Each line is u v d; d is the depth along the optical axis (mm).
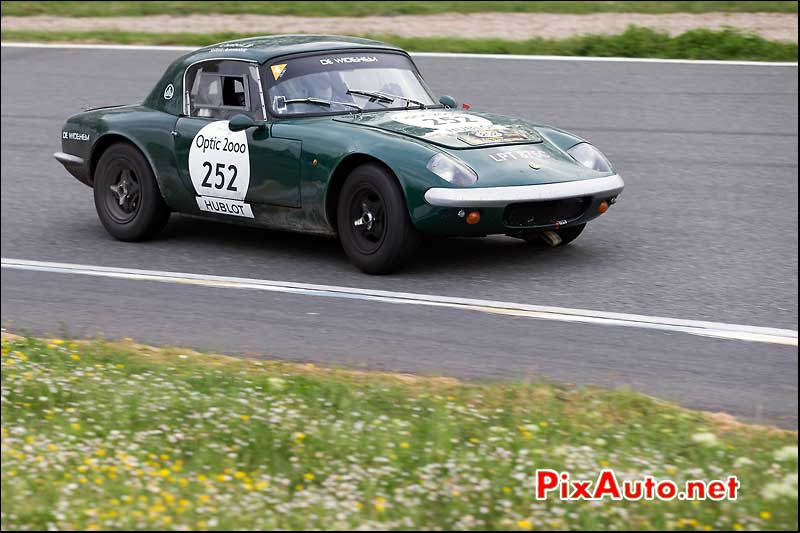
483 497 6633
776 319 9992
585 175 11391
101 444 7426
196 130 12688
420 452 7234
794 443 7344
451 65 22172
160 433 7605
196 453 7312
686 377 8617
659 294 10773
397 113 12273
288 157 11844
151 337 9891
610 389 8344
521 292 10898
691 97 19406
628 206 14242
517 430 7551
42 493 6676
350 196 11477
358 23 26688
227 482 6887
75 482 6824
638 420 7711
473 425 7637
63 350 9359
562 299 10656
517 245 12719
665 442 7340
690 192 14773
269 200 12117
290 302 10789
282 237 13516
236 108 12500
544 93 19953
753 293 10789
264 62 12461
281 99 12266
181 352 9383
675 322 9930
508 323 9961
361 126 11727
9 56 24875
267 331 9945
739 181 15188
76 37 26328
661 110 18719
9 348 9367
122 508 6473
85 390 8375
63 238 13758
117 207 13586
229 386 8430
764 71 20875
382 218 11320
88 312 10695
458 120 12055
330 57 12734
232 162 12336
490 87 20453
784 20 25109
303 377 8602
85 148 13727
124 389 8344
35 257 12883
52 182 16625
